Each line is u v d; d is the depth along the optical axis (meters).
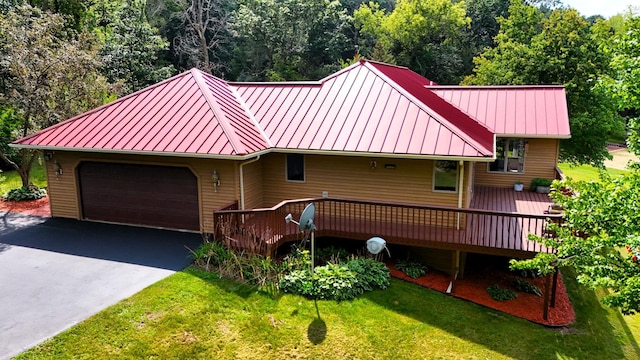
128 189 13.78
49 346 7.35
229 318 8.49
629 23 9.16
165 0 39.38
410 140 11.66
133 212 13.88
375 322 8.86
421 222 12.58
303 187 13.70
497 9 48.41
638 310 6.24
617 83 9.30
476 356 8.19
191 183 13.01
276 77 38.53
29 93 15.84
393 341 8.33
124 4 30.97
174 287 9.41
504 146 17.16
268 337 8.07
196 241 12.34
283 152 12.77
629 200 6.45
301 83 15.41
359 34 49.00
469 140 11.21
